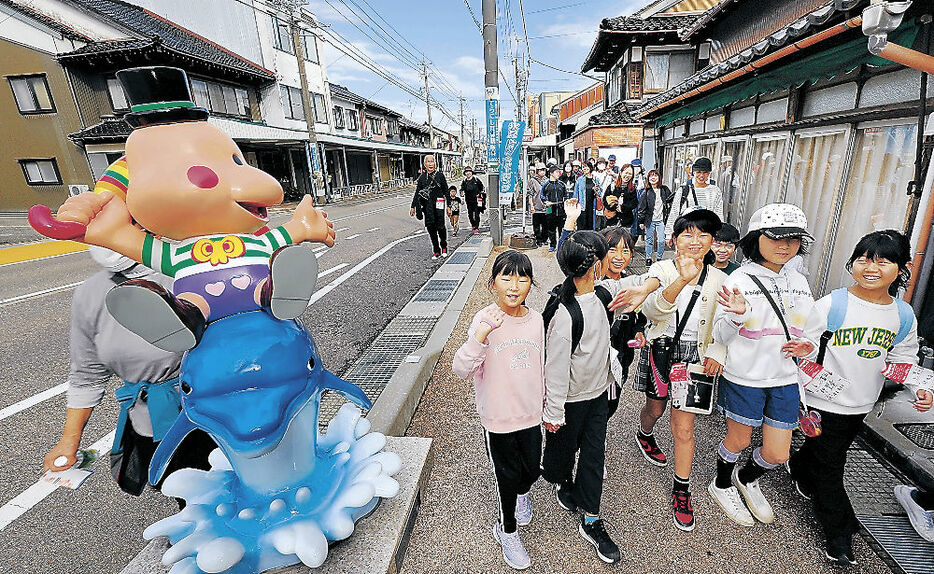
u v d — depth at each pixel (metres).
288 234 1.74
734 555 2.12
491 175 9.32
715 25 8.74
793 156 4.71
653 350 2.37
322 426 3.18
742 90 4.59
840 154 3.99
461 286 6.30
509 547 2.10
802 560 2.08
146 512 2.59
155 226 1.52
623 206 8.02
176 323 1.32
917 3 2.61
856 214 3.81
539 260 7.89
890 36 2.90
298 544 1.58
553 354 1.91
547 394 1.95
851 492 2.43
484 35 8.52
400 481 2.26
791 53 3.42
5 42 15.37
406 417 3.07
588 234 1.93
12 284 7.47
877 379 2.01
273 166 23.14
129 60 15.48
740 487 2.40
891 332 1.96
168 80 1.49
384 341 4.64
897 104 3.32
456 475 2.68
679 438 2.28
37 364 4.42
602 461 2.11
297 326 1.68
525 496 2.30
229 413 1.44
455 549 2.20
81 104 16.09
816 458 2.15
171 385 1.84
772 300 2.07
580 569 2.08
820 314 2.04
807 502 2.41
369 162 34.00
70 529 2.47
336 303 6.11
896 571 2.00
